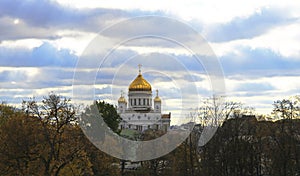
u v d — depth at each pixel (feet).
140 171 395.55
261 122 366.84
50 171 270.67
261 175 361.51
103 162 331.77
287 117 359.66
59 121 281.33
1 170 279.08
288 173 339.98
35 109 287.69
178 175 370.73
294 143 340.39
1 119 333.21
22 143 276.62
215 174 349.00
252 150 347.77
